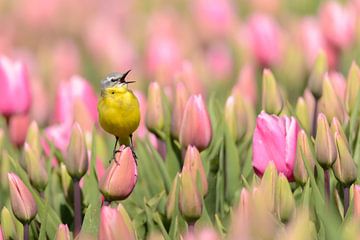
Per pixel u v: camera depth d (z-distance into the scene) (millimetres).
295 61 10328
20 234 6094
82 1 21000
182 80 8445
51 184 6930
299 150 5793
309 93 8023
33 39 20641
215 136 7051
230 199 6562
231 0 19000
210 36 15516
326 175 5844
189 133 6461
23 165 6859
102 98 6422
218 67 12227
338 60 10305
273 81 7133
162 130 7117
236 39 12000
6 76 8188
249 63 11242
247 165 6832
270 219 4746
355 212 5230
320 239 5402
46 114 10039
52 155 6941
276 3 16391
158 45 11758
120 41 14992
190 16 20125
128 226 4969
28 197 5793
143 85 12367
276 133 5852
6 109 8234
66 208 6703
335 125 5840
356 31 10477
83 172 6254
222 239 5566
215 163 6910
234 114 6945
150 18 18141
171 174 6988
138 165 6926
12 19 21047
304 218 4492
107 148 8000
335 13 10125
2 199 7055
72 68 15062
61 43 19500
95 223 5695
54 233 6176
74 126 6188
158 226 6020
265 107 7180
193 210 5516
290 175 5930
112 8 20969
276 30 11039
